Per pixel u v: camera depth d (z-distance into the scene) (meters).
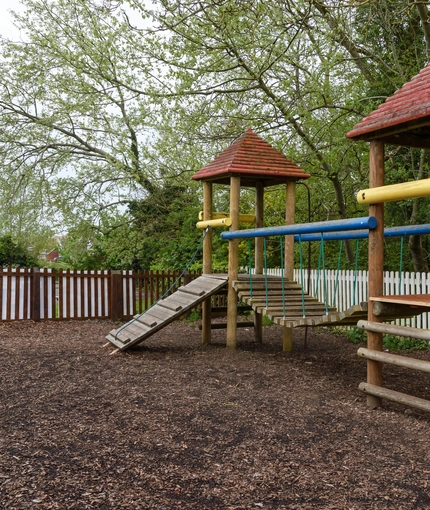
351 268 16.08
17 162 19.73
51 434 4.40
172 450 4.13
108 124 18.97
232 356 8.23
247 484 3.55
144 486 3.47
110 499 3.26
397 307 5.60
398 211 14.81
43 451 4.02
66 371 6.79
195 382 6.38
